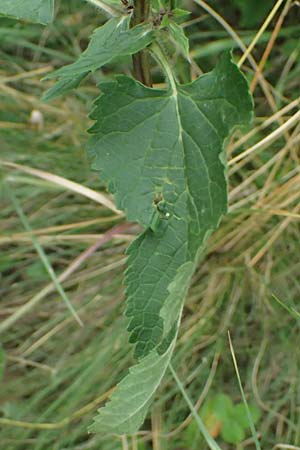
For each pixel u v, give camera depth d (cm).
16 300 69
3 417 63
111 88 45
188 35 80
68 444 61
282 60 79
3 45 82
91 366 64
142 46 44
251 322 67
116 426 47
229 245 71
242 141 71
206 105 45
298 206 70
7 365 66
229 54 43
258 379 65
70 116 77
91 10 82
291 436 62
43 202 73
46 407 64
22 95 78
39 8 46
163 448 61
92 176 73
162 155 45
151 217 45
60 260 71
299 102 72
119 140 45
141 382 46
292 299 67
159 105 45
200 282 70
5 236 71
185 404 63
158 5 45
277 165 72
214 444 55
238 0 79
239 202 71
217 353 65
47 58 82
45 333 67
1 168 72
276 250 70
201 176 45
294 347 65
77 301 69
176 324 45
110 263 70
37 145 75
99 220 71
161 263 46
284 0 79
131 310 46
